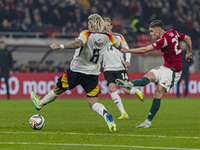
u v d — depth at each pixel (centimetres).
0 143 1430
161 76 1994
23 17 6309
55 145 1392
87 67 1820
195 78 5744
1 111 3166
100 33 1759
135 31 6900
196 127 2044
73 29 6512
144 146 1388
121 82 1847
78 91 5416
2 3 6281
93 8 6862
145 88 5541
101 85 5362
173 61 1984
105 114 1712
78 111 3209
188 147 1376
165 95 5675
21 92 5178
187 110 3378
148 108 3609
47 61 5656
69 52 5766
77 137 1583
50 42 6094
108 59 2703
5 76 4972
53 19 6538
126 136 1633
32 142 1454
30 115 2798
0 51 4944
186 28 6994
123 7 7481
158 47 1948
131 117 2703
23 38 5972
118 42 1830
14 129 1861
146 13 7325
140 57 6181
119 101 2633
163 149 1332
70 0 7206
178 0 7656
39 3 6594
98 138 1565
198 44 6969
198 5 8206
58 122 2291
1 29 6009
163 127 2031
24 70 5406
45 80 5247
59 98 5309
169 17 7262
